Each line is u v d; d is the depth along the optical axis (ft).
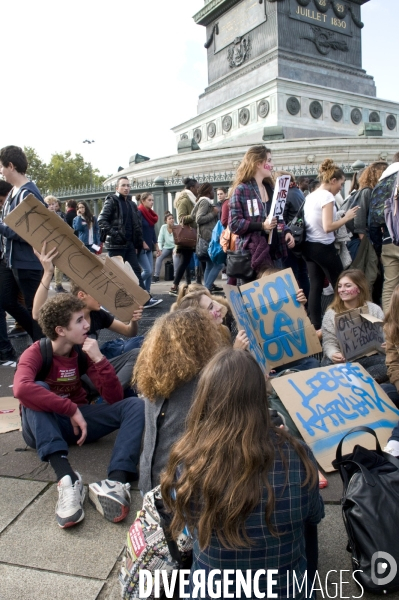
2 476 10.19
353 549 6.99
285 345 13.57
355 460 7.67
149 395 7.91
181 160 64.95
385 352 12.73
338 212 20.39
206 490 5.04
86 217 33.96
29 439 10.29
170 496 5.65
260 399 5.28
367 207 19.95
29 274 16.70
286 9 65.87
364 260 20.44
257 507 5.13
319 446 10.04
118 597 7.00
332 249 17.83
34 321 17.70
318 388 10.96
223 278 34.99
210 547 5.28
